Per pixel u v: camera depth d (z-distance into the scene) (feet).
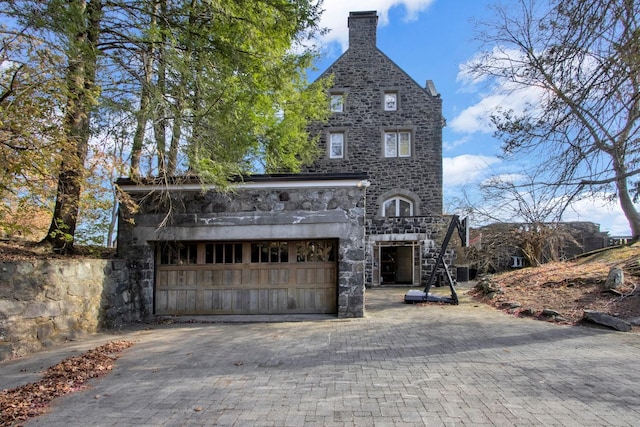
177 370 17.10
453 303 35.63
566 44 19.57
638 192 20.88
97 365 17.76
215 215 29.99
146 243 30.35
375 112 64.18
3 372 17.15
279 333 24.20
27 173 19.99
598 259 39.40
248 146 33.12
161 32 25.36
